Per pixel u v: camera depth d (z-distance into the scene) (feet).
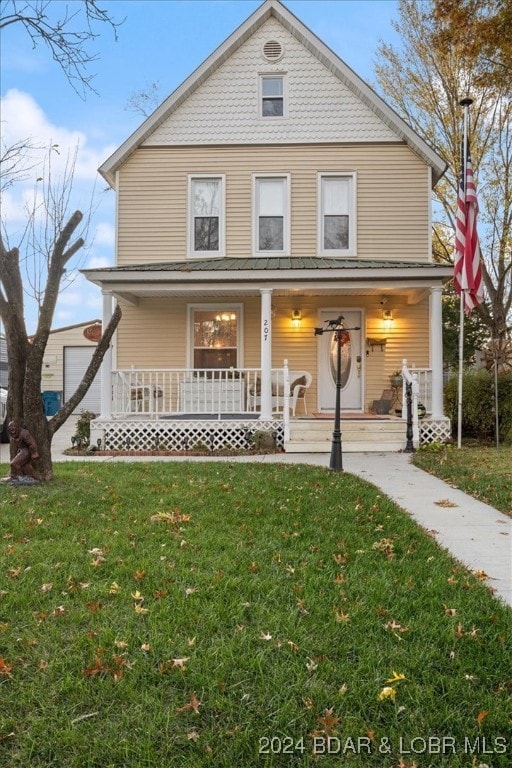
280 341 42.37
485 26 31.63
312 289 36.65
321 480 23.09
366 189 41.81
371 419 35.70
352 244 41.60
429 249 41.32
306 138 41.93
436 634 9.47
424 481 24.08
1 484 21.74
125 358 42.73
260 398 39.34
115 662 8.57
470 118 57.72
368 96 41.29
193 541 14.33
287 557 13.21
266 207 42.42
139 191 42.39
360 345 42.09
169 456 33.58
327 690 7.92
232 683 8.09
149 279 35.27
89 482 22.43
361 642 9.20
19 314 22.22
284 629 9.56
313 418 36.22
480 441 37.32
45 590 11.26
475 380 38.04
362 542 14.52
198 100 42.42
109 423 36.65
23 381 22.34
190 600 10.68
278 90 42.52
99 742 7.00
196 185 42.60
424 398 38.45
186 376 39.40
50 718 7.47
